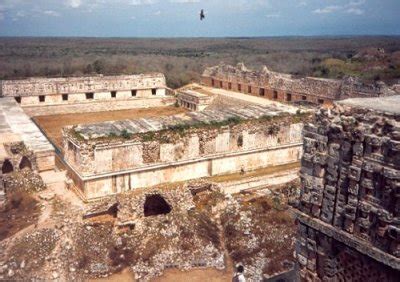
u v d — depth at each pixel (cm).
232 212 2862
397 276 938
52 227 2606
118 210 2734
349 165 1012
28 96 5878
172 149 3219
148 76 6662
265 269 2383
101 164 2961
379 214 943
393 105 1091
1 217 2809
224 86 6862
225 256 2584
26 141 3769
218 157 3450
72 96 6166
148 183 3167
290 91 5438
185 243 2594
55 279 2277
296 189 3184
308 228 1127
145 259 2473
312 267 1130
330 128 1049
